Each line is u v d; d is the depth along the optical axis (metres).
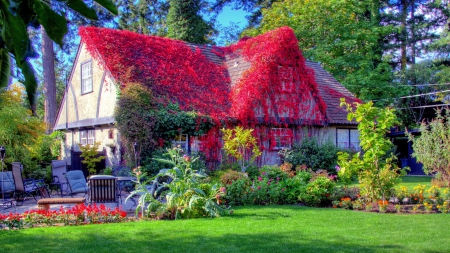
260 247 5.88
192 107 15.69
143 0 31.67
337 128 20.16
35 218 7.82
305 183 10.90
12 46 1.33
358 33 26.52
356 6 27.83
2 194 11.76
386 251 5.61
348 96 22.08
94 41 16.20
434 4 31.64
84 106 18.03
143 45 17.52
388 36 32.59
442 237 6.42
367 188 9.70
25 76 1.36
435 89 28.27
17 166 11.09
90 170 15.61
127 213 9.56
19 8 1.36
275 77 17.36
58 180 13.25
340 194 10.22
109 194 9.45
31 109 1.39
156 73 16.39
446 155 13.88
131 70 15.57
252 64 17.48
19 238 6.59
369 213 8.75
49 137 17.80
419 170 23.27
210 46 20.64
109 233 6.92
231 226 7.40
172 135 14.63
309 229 7.08
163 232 6.94
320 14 26.61
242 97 16.44
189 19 29.53
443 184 14.22
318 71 22.89
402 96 27.64
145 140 13.87
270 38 17.95
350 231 6.90
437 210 9.06
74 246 6.05
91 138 17.78
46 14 1.35
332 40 27.12
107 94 15.90
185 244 6.09
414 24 32.03
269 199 10.56
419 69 29.14
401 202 9.86
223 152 15.88
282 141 17.91
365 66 26.38
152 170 13.52
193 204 8.42
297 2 27.39
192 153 14.67
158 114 14.30
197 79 17.47
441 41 28.77
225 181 10.99
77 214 8.01
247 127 16.55
